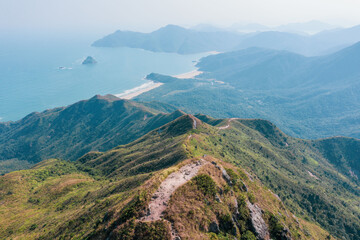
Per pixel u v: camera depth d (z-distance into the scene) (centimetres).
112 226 4616
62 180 17625
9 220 12350
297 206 15425
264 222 5988
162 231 4081
